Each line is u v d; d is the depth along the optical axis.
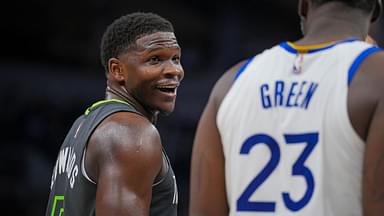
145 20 4.14
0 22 24.09
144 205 3.82
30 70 22.16
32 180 18.78
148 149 3.87
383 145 3.38
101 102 4.19
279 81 3.73
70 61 24.16
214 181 3.91
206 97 21.28
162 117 20.20
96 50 23.98
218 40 24.69
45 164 19.31
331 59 3.62
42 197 18.64
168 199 4.14
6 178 18.78
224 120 3.84
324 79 3.60
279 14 26.20
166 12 25.53
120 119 3.95
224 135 3.85
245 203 3.72
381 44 19.84
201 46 25.48
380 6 3.90
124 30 4.14
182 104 21.05
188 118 20.78
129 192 3.77
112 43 4.19
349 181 3.49
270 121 3.71
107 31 4.26
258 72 3.82
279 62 3.79
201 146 3.98
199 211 3.95
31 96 21.48
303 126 3.61
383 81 3.42
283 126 3.66
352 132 3.46
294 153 3.61
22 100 21.22
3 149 19.44
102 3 24.47
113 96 4.22
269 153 3.69
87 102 21.89
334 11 3.80
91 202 3.96
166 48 4.12
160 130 19.98
